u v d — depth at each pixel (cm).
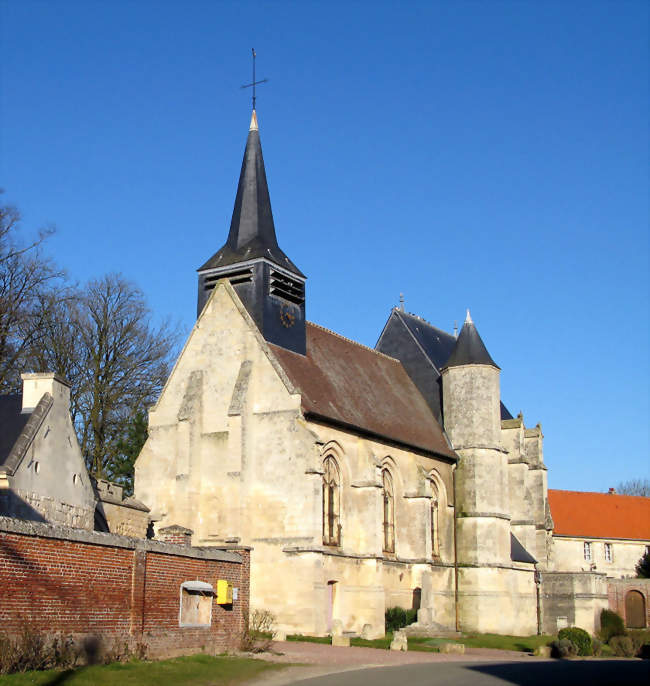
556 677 2430
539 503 6316
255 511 4141
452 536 5325
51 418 3180
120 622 2259
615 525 8212
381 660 2984
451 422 5553
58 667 1991
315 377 4581
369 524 4397
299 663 2711
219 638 2742
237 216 4856
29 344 5041
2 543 1898
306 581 3928
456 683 2233
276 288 4581
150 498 4450
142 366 5731
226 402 4366
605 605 5997
